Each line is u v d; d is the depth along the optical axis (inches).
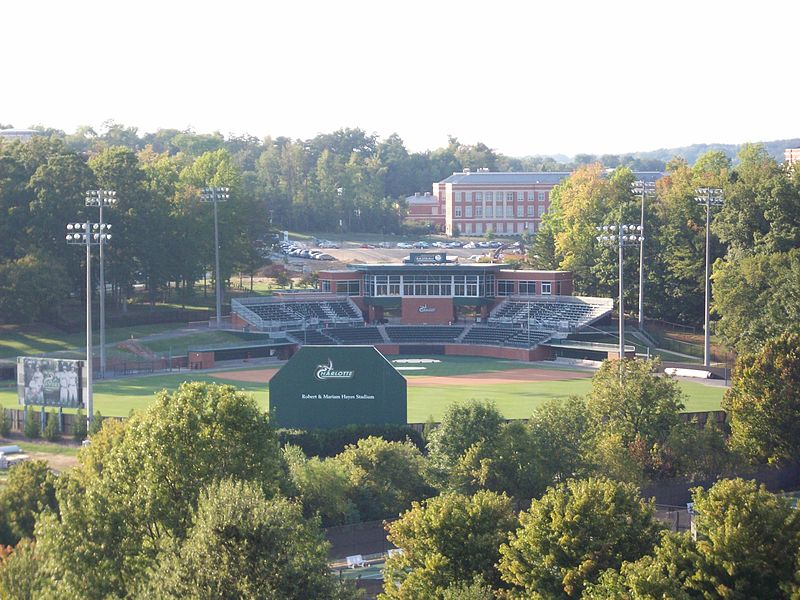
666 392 4571.9
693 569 2669.8
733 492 2763.3
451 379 7219.5
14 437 5433.1
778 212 7327.8
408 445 4256.9
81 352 7637.8
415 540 2994.6
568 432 4195.4
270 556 2551.7
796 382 4537.4
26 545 2982.3
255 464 3147.1
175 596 2512.3
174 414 3154.5
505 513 3075.8
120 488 3063.5
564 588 2728.8
